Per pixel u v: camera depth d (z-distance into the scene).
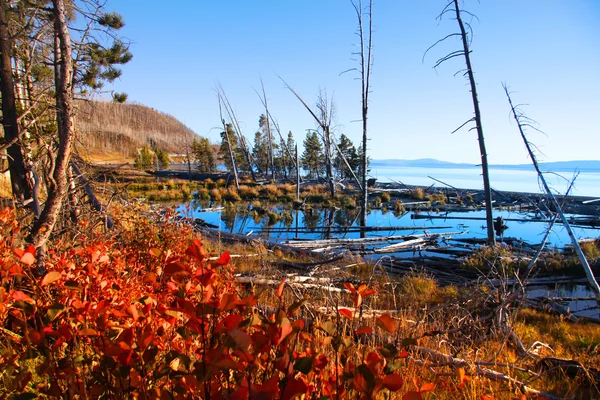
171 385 1.67
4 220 3.21
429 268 13.10
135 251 4.93
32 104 7.86
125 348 1.39
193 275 1.27
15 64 9.59
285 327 1.15
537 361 4.29
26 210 6.77
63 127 5.07
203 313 1.22
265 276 7.56
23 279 2.43
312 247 17.41
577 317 8.66
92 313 1.68
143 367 1.44
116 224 6.45
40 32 8.96
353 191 41.72
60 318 1.84
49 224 4.60
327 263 11.62
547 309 8.89
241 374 1.32
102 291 2.04
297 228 24.27
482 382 3.16
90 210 7.23
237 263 10.27
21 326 1.75
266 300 5.15
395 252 17.41
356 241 18.78
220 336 1.20
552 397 3.18
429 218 29.52
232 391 1.24
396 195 40.66
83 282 1.97
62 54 5.47
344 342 1.42
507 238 19.23
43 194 8.71
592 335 6.86
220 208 32.28
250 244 14.96
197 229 14.37
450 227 24.91
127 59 10.21
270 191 40.66
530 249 16.98
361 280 8.84
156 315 1.77
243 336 1.07
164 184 42.97
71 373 1.51
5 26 7.96
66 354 1.77
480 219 28.08
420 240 18.55
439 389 3.14
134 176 46.19
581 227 24.89
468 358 3.76
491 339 5.12
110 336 1.65
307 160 59.81
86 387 1.59
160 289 2.28
